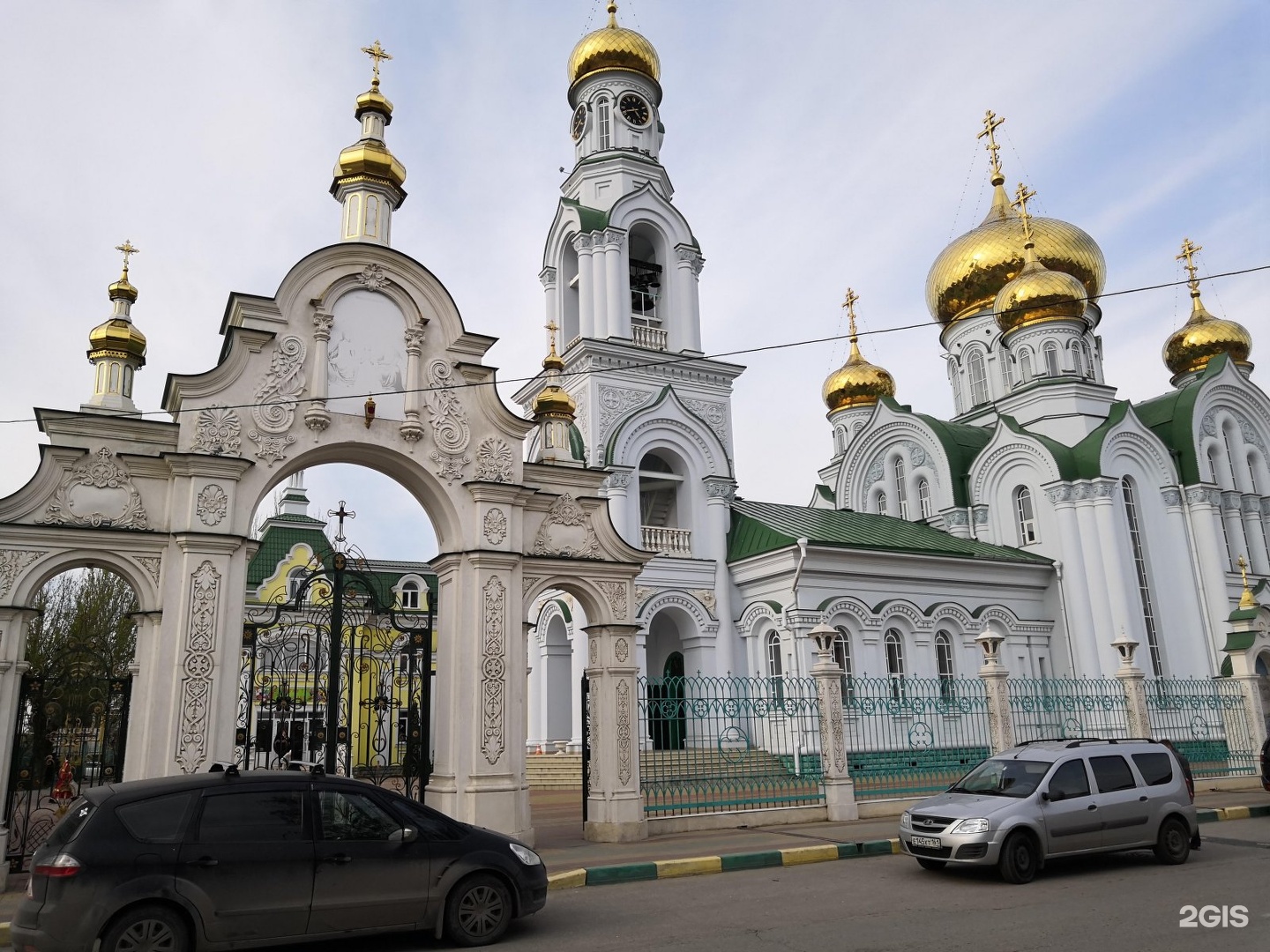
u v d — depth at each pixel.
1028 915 10.44
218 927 8.48
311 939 8.86
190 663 13.33
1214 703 25.30
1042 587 33.59
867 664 28.66
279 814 9.05
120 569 13.52
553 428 18.88
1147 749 14.40
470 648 15.31
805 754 21.19
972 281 43.44
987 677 21.30
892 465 39.97
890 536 32.59
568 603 30.30
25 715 14.22
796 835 16.50
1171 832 13.91
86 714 15.80
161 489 14.01
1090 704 24.33
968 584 31.95
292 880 8.82
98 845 8.27
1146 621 33.78
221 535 13.77
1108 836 13.35
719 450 31.89
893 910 10.82
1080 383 37.53
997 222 43.97
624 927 10.11
